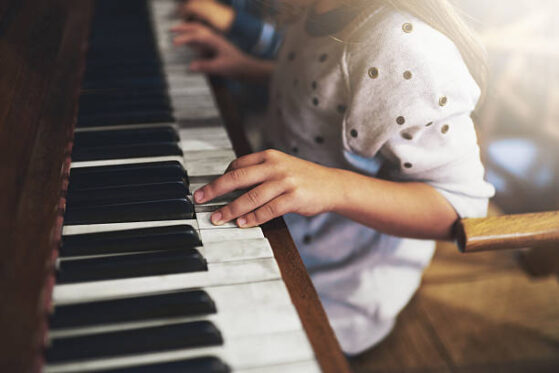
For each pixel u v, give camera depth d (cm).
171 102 73
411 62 55
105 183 54
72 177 54
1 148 48
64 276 44
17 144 49
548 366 97
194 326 41
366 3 58
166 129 64
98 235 48
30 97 56
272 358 40
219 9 109
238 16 107
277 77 74
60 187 48
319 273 74
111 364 39
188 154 61
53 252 43
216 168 59
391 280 75
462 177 59
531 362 98
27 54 64
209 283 45
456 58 56
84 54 77
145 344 39
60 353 38
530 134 172
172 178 55
